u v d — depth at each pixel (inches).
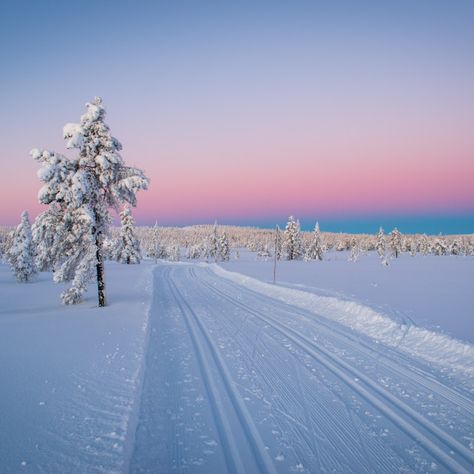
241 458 222.7
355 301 761.0
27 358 406.0
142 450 231.3
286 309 776.9
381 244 3501.5
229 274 1701.5
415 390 327.0
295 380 353.1
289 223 3152.1
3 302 922.1
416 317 594.9
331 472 209.5
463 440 244.2
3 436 235.3
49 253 773.9
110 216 786.2
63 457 214.8
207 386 338.3
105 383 336.2
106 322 614.9
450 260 2628.0
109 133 756.0
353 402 303.0
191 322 639.1
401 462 219.6
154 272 1913.1
